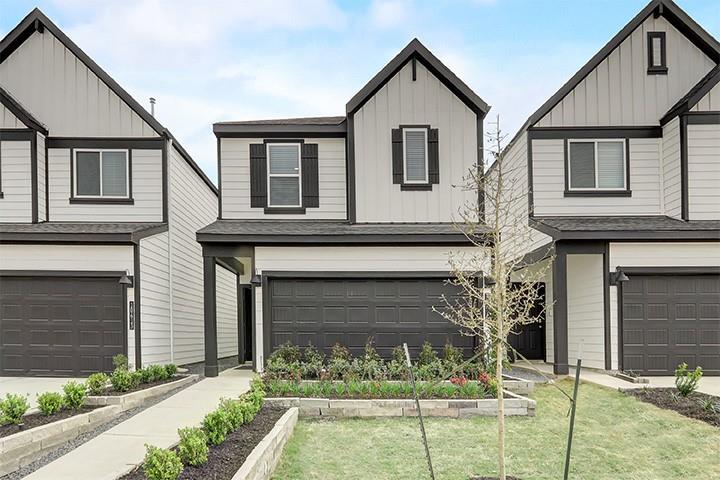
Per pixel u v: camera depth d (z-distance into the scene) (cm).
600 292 1206
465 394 856
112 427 753
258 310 1233
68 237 1205
